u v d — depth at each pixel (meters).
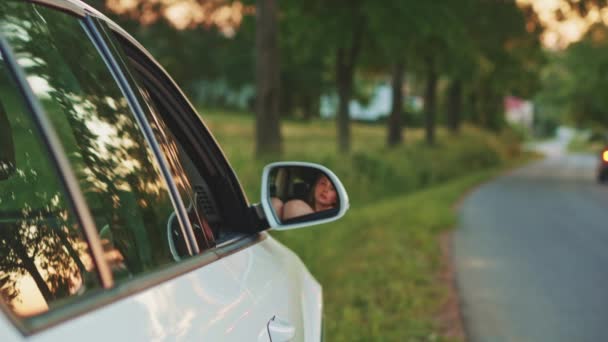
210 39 77.75
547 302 7.48
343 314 6.51
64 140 1.40
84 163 1.44
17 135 1.49
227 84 80.38
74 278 1.37
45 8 1.46
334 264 8.98
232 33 77.56
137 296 1.37
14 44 1.32
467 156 46.06
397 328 6.25
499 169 48.78
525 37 32.62
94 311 1.22
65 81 1.45
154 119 1.73
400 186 26.05
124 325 1.25
